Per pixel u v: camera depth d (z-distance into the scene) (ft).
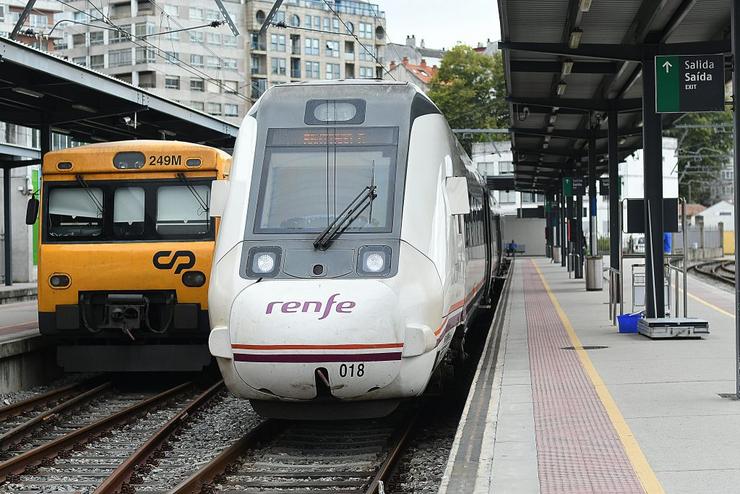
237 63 344.49
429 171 35.40
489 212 74.28
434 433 37.88
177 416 39.86
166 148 48.16
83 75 61.77
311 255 33.06
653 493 21.03
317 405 33.04
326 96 36.65
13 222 127.44
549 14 56.29
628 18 56.90
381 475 29.09
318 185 34.78
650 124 54.95
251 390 32.01
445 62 354.13
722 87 41.16
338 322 30.96
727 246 278.87
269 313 31.37
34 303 95.96
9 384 49.08
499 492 21.70
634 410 31.01
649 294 54.70
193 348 48.67
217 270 33.68
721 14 56.70
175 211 48.01
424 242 33.86
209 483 29.68
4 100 68.95
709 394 33.71
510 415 30.78
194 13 331.36
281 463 32.76
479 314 81.35
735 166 33.30
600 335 54.90
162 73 320.09
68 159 48.44
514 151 126.62
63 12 324.80
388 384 31.71
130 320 47.19
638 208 56.03
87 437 38.04
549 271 150.20
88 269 47.42
